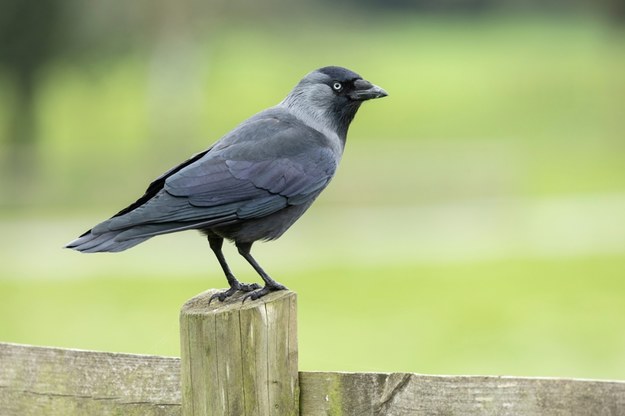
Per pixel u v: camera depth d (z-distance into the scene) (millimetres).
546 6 83438
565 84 55219
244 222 6410
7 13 33688
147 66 45094
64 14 34375
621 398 4227
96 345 14586
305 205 6688
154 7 40812
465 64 65438
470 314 16797
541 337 15008
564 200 28797
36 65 34625
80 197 32812
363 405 4648
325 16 75250
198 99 42250
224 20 46500
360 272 20609
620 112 48906
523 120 49594
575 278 19562
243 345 4664
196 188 6203
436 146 37750
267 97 52000
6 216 29469
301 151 6688
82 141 43562
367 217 27156
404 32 81625
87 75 36156
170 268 21469
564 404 4305
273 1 56688
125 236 5809
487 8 84688
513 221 25984
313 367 13320
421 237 24406
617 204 27859
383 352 14258
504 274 20172
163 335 15148
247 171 6414
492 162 32188
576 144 41875
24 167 35094
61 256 23156
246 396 4676
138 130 45844
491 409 4422
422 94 56500
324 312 17172
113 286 19609
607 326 15680
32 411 5305
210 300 4930
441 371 13180
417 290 18797
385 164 31531
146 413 5066
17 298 18672
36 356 5293
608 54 58719
